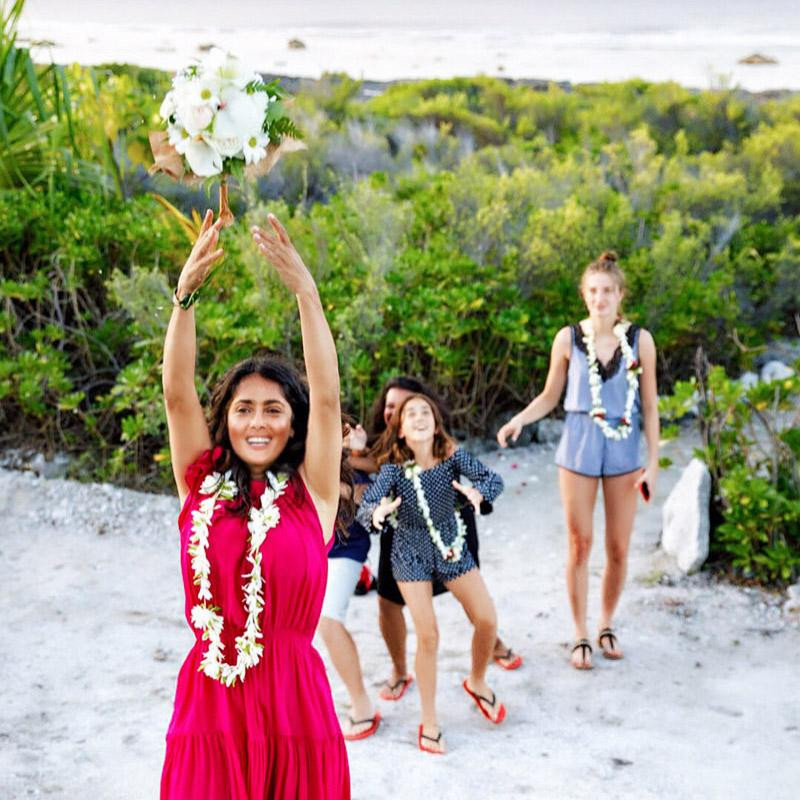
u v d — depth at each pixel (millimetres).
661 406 5805
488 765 4105
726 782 3967
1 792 3832
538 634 5336
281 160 10805
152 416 6891
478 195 9242
